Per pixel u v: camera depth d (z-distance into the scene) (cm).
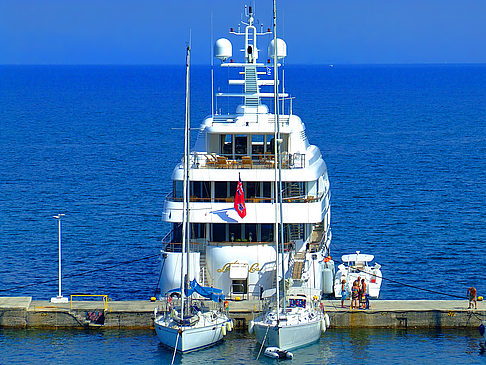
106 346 13062
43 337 13400
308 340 13038
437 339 13325
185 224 14275
